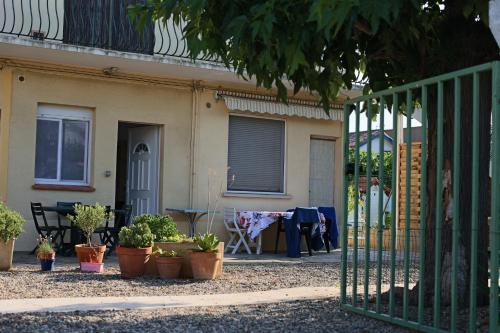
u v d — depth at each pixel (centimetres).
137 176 1365
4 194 1155
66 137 1232
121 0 1256
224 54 639
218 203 1352
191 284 848
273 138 1435
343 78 689
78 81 1223
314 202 1492
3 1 1144
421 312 551
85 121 1248
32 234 1180
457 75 513
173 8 624
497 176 466
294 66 552
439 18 672
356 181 648
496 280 468
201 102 1338
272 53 592
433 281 651
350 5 476
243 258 1221
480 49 652
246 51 604
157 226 966
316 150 1500
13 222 920
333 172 1515
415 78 675
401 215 1350
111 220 1252
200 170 1334
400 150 1394
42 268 930
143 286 819
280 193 1438
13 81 1166
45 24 1202
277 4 540
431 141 670
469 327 511
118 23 1253
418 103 714
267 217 1284
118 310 641
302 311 653
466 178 629
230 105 1348
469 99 634
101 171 1240
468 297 631
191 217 1309
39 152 1208
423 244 555
